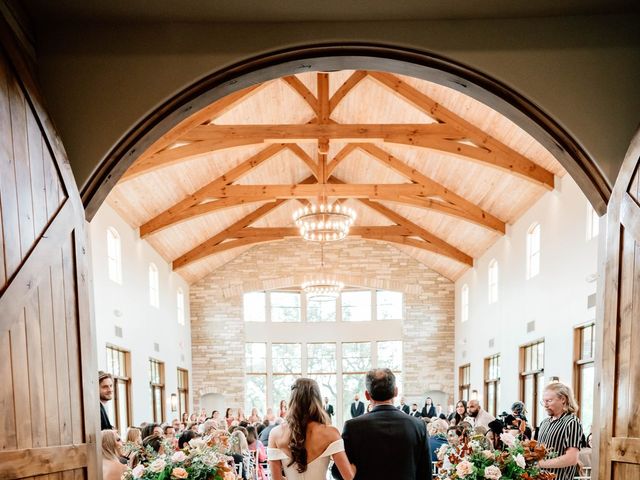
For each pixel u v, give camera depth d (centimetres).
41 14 253
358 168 1313
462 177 1063
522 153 874
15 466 186
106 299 900
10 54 200
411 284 1609
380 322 1647
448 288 1609
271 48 265
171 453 399
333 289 1334
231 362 1566
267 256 1608
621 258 247
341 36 265
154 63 263
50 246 218
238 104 810
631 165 239
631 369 236
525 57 267
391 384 272
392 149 1117
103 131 259
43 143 219
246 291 1595
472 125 880
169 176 997
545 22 267
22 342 196
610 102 264
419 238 1483
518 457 312
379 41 266
